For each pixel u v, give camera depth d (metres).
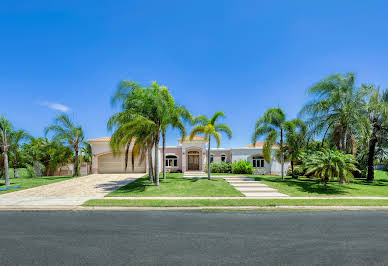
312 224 7.04
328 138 19.94
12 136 17.64
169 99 15.88
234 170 25.56
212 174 23.80
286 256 4.65
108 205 9.64
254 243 5.38
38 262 4.41
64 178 21.75
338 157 13.52
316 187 14.95
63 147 24.08
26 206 9.65
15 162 19.02
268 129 19.69
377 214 8.50
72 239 5.70
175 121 16.81
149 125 13.91
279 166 27.30
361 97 16.28
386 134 19.66
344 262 4.39
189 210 9.12
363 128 15.78
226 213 8.59
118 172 27.17
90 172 29.22
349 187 15.28
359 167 23.30
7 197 11.81
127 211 8.97
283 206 9.69
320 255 4.71
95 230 6.43
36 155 25.77
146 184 15.94
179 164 27.98
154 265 4.25
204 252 4.85
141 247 5.14
